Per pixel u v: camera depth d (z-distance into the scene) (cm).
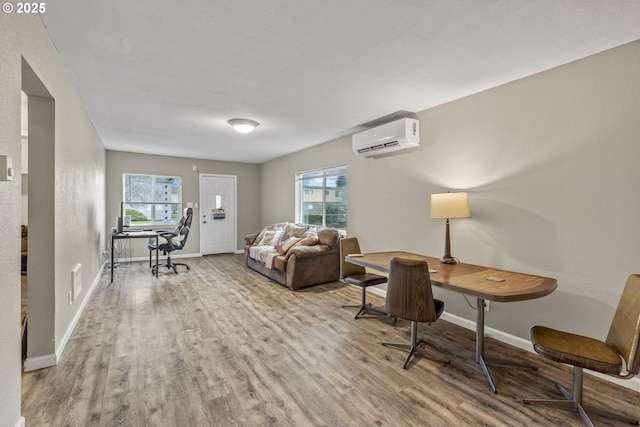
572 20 186
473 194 307
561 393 203
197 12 180
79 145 312
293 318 334
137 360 239
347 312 354
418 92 302
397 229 393
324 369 231
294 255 439
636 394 203
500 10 178
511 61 239
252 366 233
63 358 240
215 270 567
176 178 681
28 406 183
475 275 251
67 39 208
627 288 181
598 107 225
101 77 268
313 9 177
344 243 366
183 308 360
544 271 255
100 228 510
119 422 172
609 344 186
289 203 645
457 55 230
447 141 332
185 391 201
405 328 310
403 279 237
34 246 222
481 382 216
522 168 269
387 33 202
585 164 232
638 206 208
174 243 569
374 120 400
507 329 279
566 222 242
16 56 153
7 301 145
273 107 348
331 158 514
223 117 386
